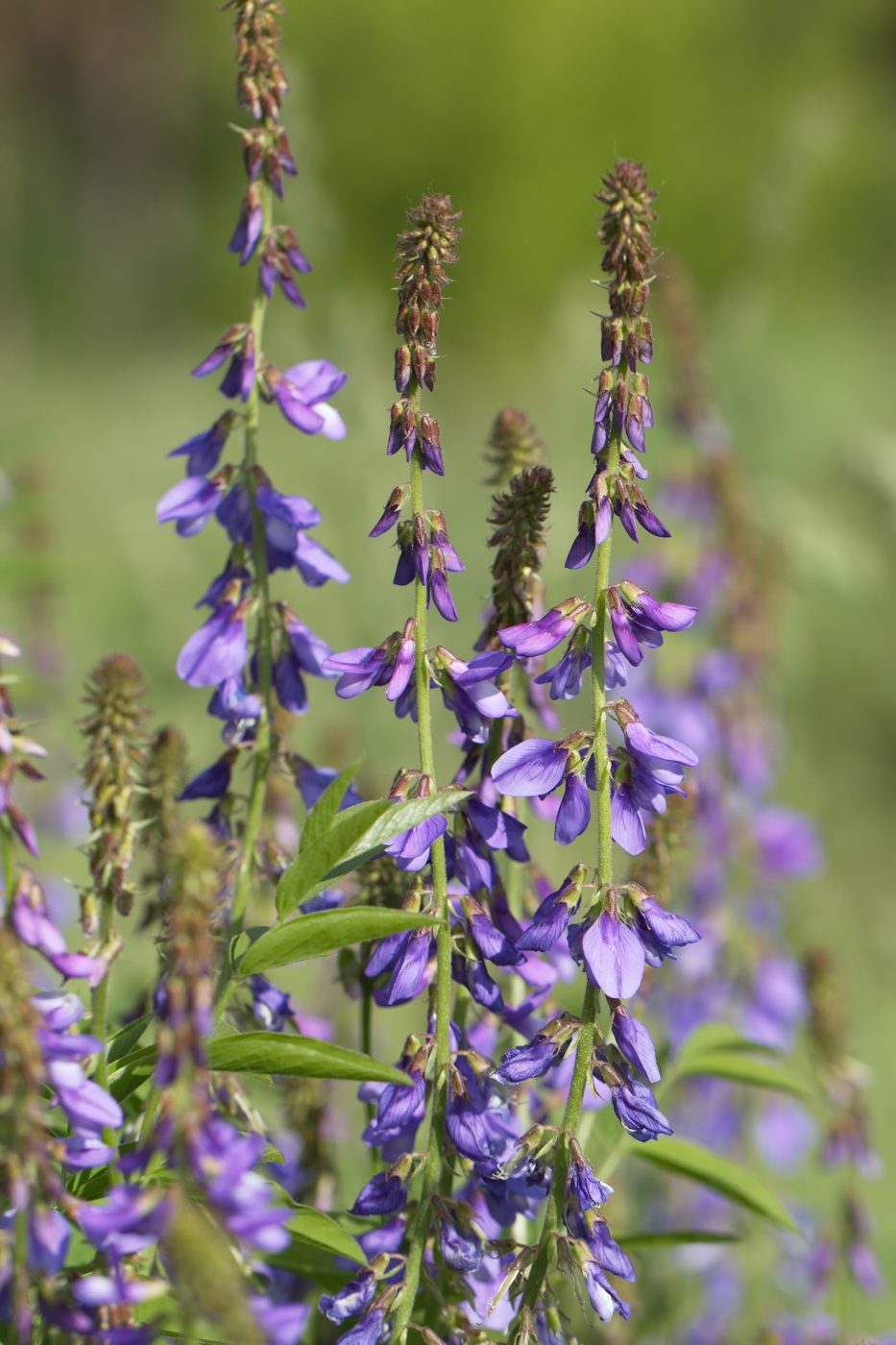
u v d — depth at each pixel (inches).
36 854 95.3
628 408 104.1
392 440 109.0
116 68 1614.2
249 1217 82.6
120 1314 95.4
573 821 105.4
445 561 109.9
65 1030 99.1
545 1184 108.0
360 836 104.6
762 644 307.3
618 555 355.6
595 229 104.5
